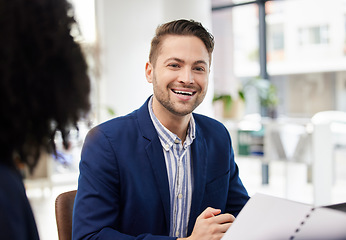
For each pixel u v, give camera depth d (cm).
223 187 127
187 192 120
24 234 48
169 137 117
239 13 597
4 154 50
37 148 51
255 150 428
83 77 52
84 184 110
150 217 113
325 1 570
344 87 584
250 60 601
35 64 48
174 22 115
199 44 112
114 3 557
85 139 115
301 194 438
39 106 49
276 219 72
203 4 527
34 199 484
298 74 587
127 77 573
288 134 408
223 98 500
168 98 113
